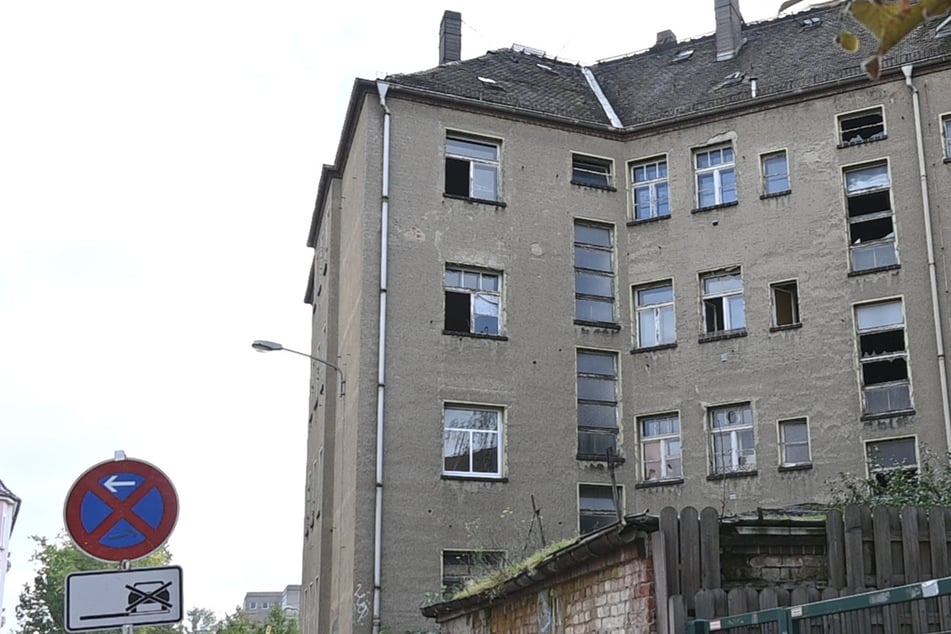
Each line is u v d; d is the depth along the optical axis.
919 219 25.72
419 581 24.27
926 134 26.11
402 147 27.02
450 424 25.77
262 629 52.34
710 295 27.62
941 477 15.82
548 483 25.95
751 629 7.72
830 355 25.72
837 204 26.61
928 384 24.66
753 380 26.30
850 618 7.14
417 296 26.14
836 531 8.84
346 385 27.20
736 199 27.69
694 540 8.74
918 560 8.53
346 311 28.28
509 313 26.86
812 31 30.62
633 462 27.03
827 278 26.22
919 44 27.31
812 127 27.31
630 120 30.02
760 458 25.70
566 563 10.47
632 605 9.25
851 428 25.08
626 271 28.41
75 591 8.19
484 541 24.92
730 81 29.70
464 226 27.03
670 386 27.11
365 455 24.72
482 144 28.03
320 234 35.00
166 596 8.34
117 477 8.37
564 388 26.81
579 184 28.48
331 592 27.48
